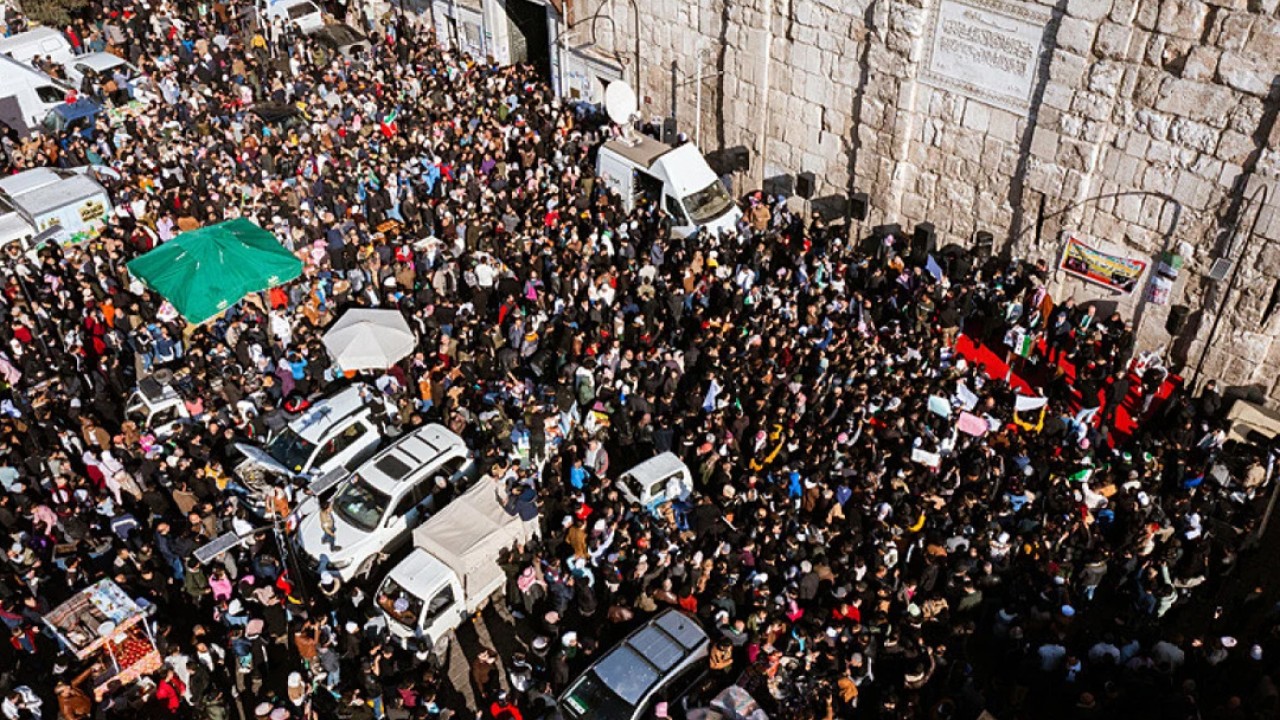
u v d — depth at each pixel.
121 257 28.48
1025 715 18.39
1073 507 19.83
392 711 17.48
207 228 25.95
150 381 24.28
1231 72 21.69
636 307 26.66
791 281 27.45
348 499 21.62
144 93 38.28
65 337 26.11
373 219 30.55
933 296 26.30
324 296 27.23
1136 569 19.33
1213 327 24.14
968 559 18.66
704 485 21.84
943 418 21.77
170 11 43.75
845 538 19.50
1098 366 23.53
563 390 23.48
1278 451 21.17
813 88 30.09
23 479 21.94
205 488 21.59
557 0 36.94
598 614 20.19
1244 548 20.31
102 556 20.95
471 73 38.84
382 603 19.58
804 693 17.48
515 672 17.98
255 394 24.08
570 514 21.08
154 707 19.28
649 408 23.38
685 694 17.91
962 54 26.16
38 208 30.25
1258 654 17.17
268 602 19.25
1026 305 26.45
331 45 41.62
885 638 17.92
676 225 30.23
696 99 33.88
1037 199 26.09
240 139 34.28
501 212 30.06
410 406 24.41
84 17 45.16
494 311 27.56
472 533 20.45
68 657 18.78
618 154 31.17
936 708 16.75
